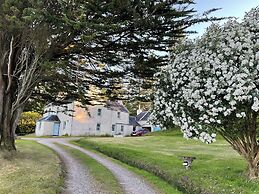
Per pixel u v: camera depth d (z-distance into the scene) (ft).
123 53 43.80
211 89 26.21
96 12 34.86
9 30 37.73
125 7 34.30
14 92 46.39
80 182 30.66
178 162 43.45
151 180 33.86
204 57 27.99
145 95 43.39
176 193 27.58
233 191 22.80
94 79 47.52
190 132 28.37
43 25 36.73
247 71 25.40
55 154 54.24
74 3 33.09
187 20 37.70
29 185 25.29
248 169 30.40
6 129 45.50
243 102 25.45
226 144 79.51
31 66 40.60
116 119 151.12
